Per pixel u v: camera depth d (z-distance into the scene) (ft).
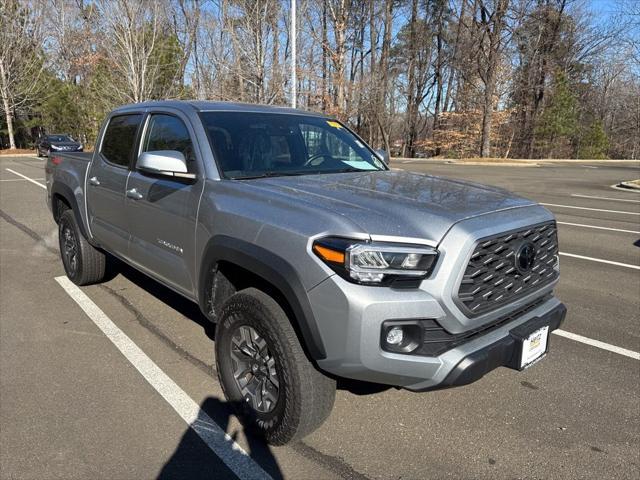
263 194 9.07
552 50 124.88
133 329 13.67
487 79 106.32
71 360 11.90
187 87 100.83
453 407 10.28
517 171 78.79
